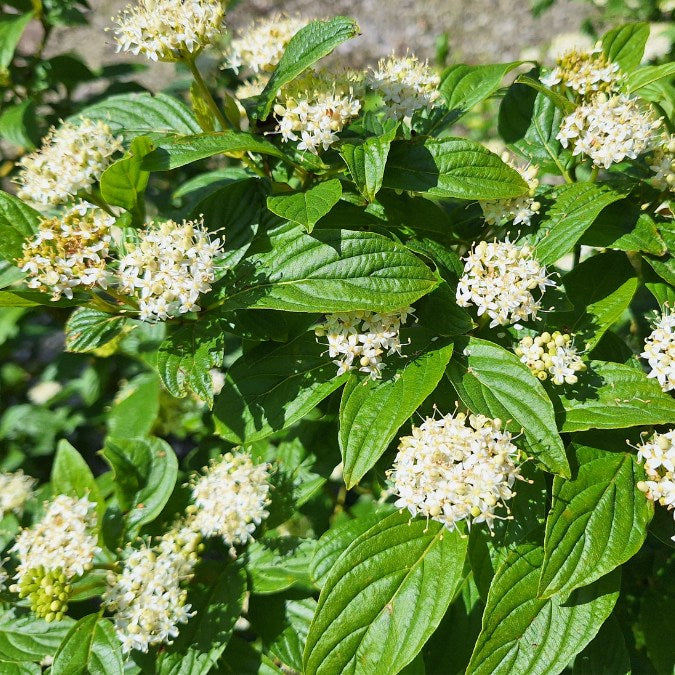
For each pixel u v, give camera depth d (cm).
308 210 54
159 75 151
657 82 65
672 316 55
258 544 59
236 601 57
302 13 203
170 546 57
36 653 58
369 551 54
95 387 78
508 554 54
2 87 75
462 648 58
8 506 63
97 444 88
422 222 59
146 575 56
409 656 53
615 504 53
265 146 56
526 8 196
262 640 59
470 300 56
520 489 55
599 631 57
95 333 57
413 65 59
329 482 69
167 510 61
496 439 53
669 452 53
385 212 59
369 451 53
